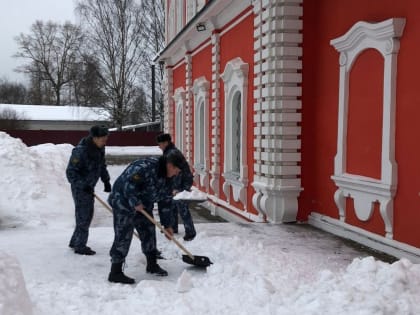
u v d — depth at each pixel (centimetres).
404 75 600
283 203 848
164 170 503
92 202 630
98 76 3981
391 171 616
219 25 1226
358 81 698
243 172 1026
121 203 501
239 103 1151
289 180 849
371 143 668
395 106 616
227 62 1151
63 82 5912
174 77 1908
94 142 621
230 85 1131
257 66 902
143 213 512
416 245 586
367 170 678
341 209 748
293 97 845
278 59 841
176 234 746
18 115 5450
